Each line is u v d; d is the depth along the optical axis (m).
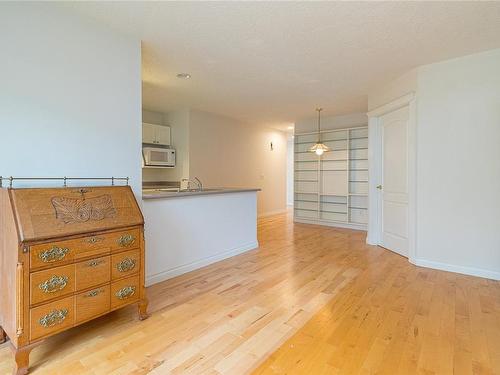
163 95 4.77
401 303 2.50
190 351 1.82
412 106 3.57
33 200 1.72
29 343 1.60
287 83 4.12
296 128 7.18
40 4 2.07
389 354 1.78
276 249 4.41
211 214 3.69
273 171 8.39
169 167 5.93
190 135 5.80
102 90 2.45
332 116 6.50
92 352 1.80
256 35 2.69
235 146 6.93
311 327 2.11
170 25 2.49
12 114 1.96
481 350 1.82
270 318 2.24
